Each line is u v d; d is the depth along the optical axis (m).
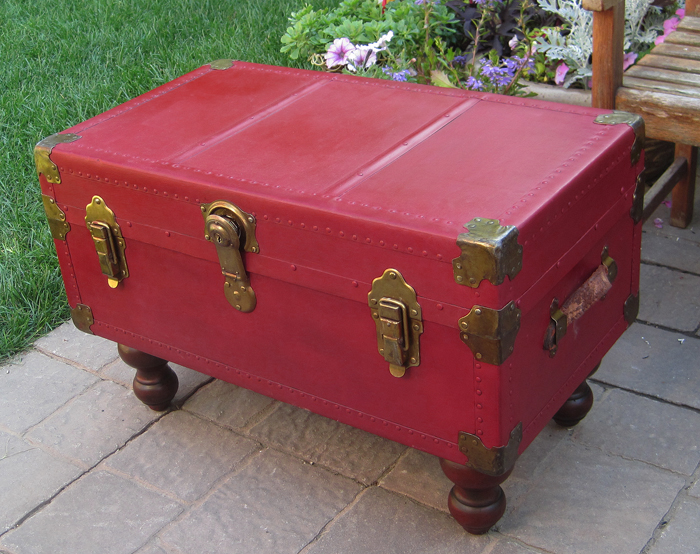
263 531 1.88
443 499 1.92
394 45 3.42
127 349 2.13
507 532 1.83
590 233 1.68
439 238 1.42
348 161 1.72
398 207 1.52
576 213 1.60
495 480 1.67
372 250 1.52
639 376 2.26
